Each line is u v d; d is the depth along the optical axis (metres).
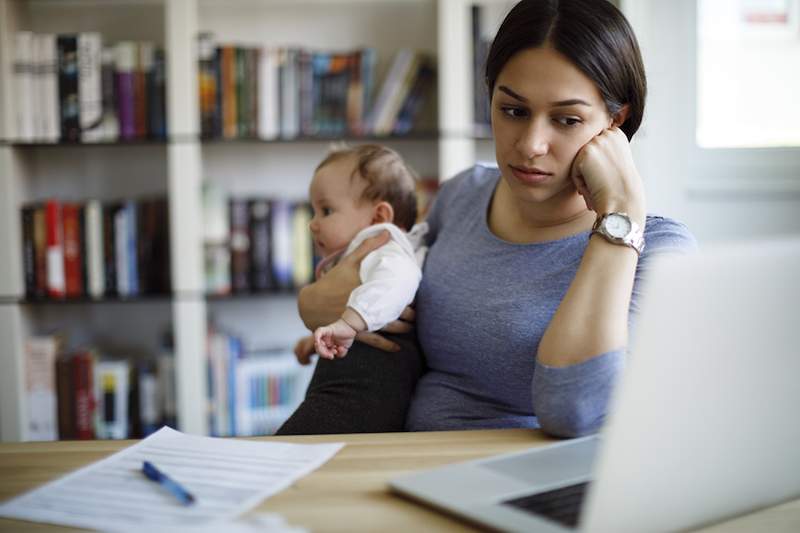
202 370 2.58
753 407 0.69
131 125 2.57
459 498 0.72
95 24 2.77
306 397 1.31
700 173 2.87
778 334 0.69
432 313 1.29
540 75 1.05
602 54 1.05
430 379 1.31
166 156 2.83
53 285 2.58
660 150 2.83
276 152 2.85
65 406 2.57
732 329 0.66
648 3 2.75
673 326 0.62
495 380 1.21
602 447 0.62
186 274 2.56
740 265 0.65
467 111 2.59
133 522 0.69
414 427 1.27
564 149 1.07
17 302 2.54
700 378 0.65
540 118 1.07
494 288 1.22
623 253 1.01
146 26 2.78
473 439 0.94
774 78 2.86
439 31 2.58
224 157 2.85
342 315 1.25
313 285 1.37
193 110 2.54
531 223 1.23
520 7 1.09
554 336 0.97
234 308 2.89
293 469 0.82
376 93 2.84
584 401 0.93
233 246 2.64
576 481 0.76
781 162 2.87
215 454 0.87
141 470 0.82
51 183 2.81
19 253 2.56
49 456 0.88
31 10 2.75
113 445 0.92
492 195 1.35
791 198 2.88
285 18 2.82
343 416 1.23
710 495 0.70
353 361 1.30
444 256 1.33
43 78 2.54
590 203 1.06
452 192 1.45
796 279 0.68
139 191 2.83
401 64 2.64
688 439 0.66
